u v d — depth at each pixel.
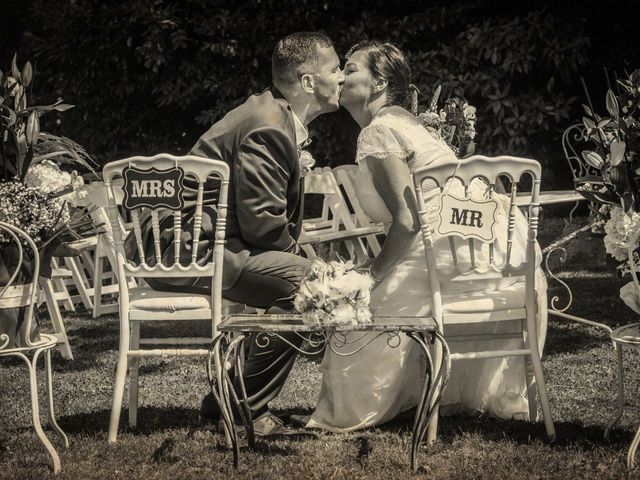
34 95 12.23
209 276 3.69
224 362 3.32
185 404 4.44
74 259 7.62
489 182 3.68
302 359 5.36
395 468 3.39
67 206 3.80
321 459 3.50
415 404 4.18
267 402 3.85
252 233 3.73
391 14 11.40
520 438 3.78
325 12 11.24
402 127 3.97
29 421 4.16
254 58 10.98
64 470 3.38
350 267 3.45
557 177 11.41
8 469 3.39
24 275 3.55
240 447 3.65
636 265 3.61
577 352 5.34
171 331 6.38
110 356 5.62
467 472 3.32
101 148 12.02
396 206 3.92
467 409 4.24
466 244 4.00
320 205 11.78
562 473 3.28
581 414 4.12
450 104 5.38
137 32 11.19
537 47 10.49
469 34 10.55
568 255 7.82
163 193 3.59
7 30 13.66
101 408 4.40
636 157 3.64
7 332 3.43
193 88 11.12
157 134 12.02
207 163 3.56
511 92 10.99
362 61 4.13
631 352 5.29
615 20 11.30
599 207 4.05
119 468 3.40
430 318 3.52
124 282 3.71
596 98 11.58
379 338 3.99
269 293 3.78
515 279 4.09
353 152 11.30
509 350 3.79
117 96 11.75
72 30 11.43
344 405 3.97
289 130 3.82
